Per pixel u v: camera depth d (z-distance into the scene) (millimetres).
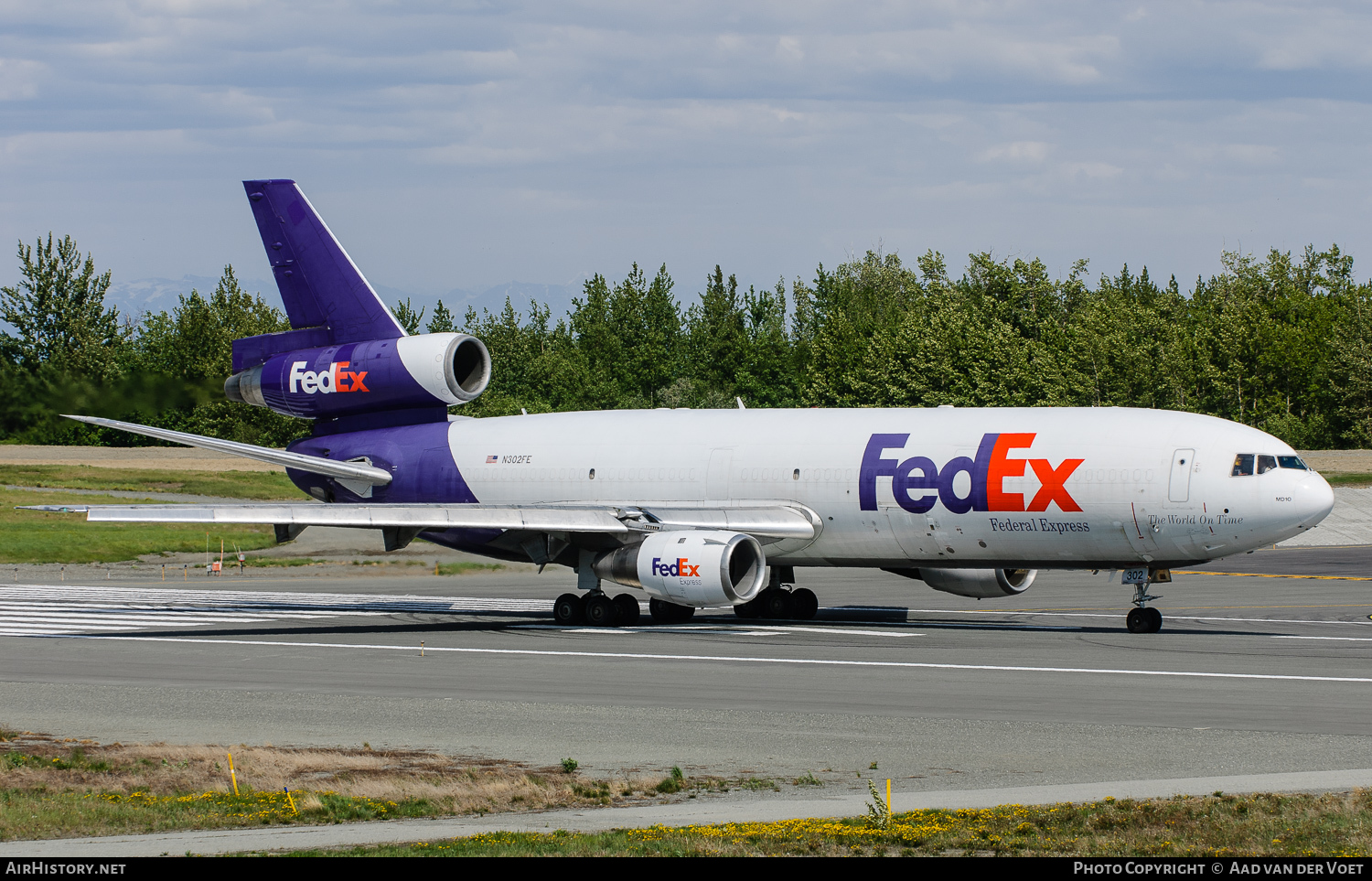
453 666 107750
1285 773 65188
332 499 163125
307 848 51000
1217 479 121625
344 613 156125
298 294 161625
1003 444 131625
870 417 142500
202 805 59625
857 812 57531
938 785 63844
